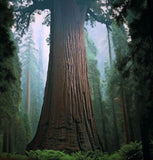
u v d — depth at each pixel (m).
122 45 16.72
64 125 11.70
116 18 7.38
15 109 14.73
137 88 5.84
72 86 12.92
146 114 5.20
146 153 5.50
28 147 12.01
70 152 10.85
